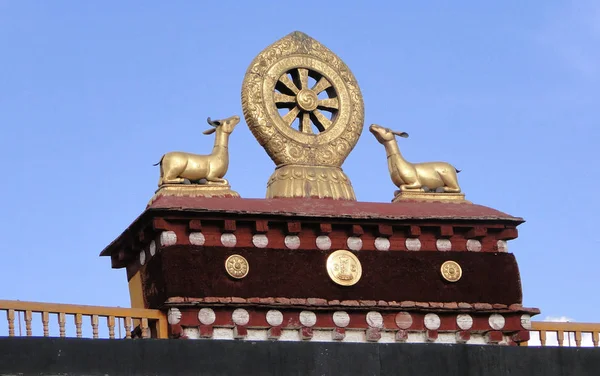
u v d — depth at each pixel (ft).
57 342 151.02
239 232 173.17
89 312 162.71
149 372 153.38
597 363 169.17
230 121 181.88
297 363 159.02
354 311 174.19
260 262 172.45
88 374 151.23
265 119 183.93
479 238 181.47
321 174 183.32
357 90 189.57
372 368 161.58
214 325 168.66
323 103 187.62
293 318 171.73
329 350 160.66
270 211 173.37
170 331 167.32
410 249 179.11
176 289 168.35
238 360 156.97
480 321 178.60
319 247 175.73
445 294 178.50
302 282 173.47
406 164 186.19
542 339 179.83
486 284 180.14
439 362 164.14
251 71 185.26
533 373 167.02
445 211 181.78
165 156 177.27
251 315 170.40
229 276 170.71
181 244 170.19
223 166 179.11
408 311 176.24
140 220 172.45
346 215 175.73
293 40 188.55
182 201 173.47
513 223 182.19
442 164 187.01
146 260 175.11
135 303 179.11
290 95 187.01
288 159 183.83
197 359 155.63
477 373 165.27
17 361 149.18
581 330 180.45
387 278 176.86
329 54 189.67
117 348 152.97
